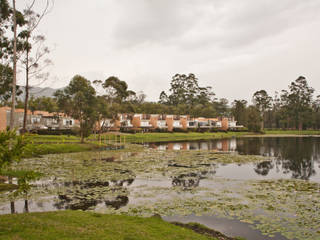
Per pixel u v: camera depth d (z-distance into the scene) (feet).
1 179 62.59
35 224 29.04
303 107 418.72
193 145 179.93
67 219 32.35
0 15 85.56
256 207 44.06
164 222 34.17
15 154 28.19
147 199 48.26
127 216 36.14
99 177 67.56
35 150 33.32
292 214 40.75
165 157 109.91
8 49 94.38
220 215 40.19
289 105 440.45
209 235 32.09
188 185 60.23
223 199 48.62
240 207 43.96
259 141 221.05
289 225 36.42
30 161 94.48
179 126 342.03
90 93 153.17
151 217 36.42
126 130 271.90
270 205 45.19
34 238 24.58
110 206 43.83
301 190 55.88
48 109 265.34
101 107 164.45
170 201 47.03
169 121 321.11
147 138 252.21
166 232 29.55
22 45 92.07
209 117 433.07
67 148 128.16
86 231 27.71
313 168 87.30
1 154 27.12
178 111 423.23
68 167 81.87
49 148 118.52
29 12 88.84
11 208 42.57
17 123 194.08
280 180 66.80
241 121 409.08
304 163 98.63
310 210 42.57
